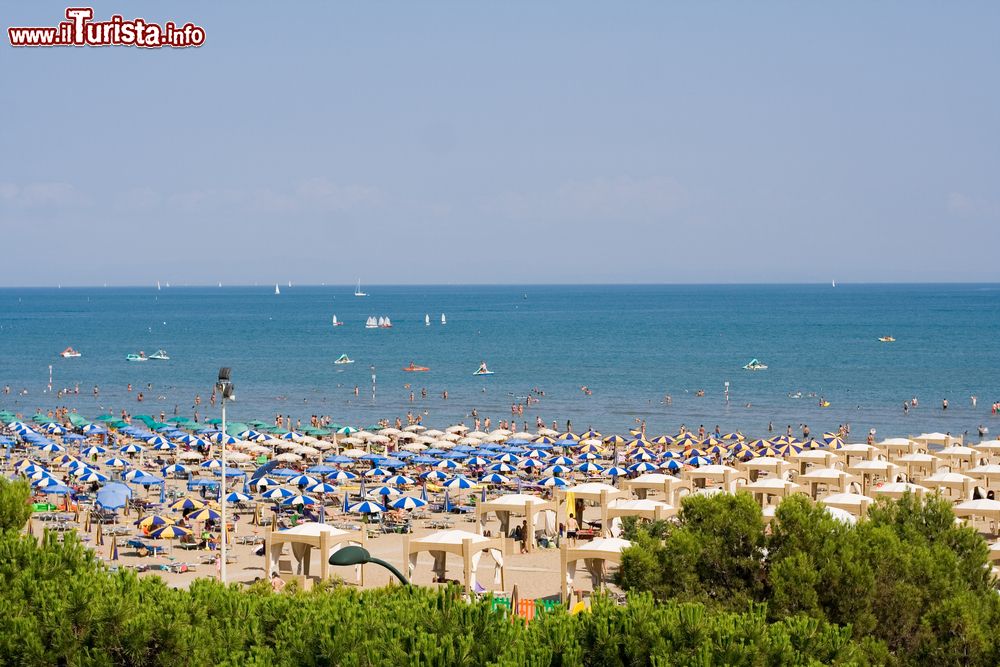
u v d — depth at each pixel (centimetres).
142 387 15200
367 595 2617
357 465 8788
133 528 5997
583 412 12875
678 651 2225
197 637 2306
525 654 2203
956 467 7894
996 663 2506
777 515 3044
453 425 11762
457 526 6297
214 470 8169
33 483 6506
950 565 2947
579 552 4394
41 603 2380
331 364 19012
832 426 11675
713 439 9156
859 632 2708
